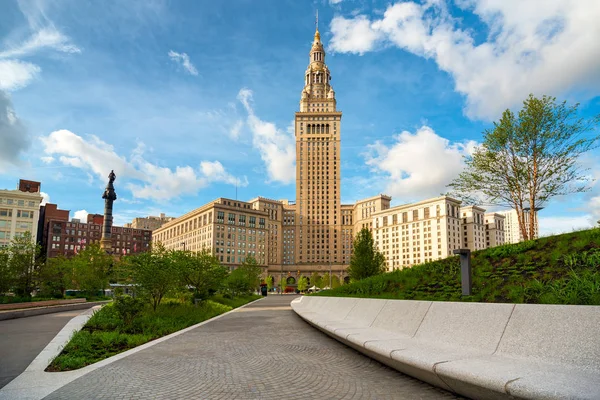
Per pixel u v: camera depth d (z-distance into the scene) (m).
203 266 27.45
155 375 7.93
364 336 9.92
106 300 44.69
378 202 176.12
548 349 6.48
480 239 166.50
